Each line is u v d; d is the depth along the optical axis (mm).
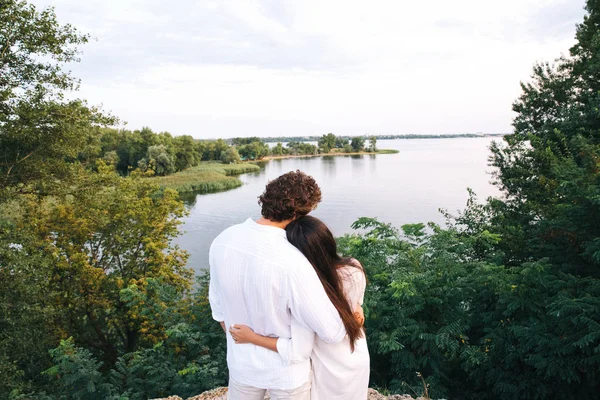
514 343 5594
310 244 1593
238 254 1591
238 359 1677
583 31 15797
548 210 10781
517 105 17016
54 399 5934
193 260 28734
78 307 14102
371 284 5773
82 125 13297
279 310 1566
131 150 101312
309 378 1698
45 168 13398
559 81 16219
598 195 6500
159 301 7359
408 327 5309
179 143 113750
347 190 65812
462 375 6121
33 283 10578
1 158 12945
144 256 15656
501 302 5672
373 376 5684
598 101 12438
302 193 1630
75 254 13484
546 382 5363
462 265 6184
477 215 11992
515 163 13891
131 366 5508
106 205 15047
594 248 6340
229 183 79812
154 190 17141
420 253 6031
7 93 11734
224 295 1645
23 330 10086
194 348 5848
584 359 4996
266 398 2992
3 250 10016
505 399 5324
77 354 5625
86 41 12945
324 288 1583
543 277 5820
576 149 11109
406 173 95125
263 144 192250
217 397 3857
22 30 11781
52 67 12766
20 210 14578
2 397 8656
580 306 5055
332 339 1583
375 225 6559
